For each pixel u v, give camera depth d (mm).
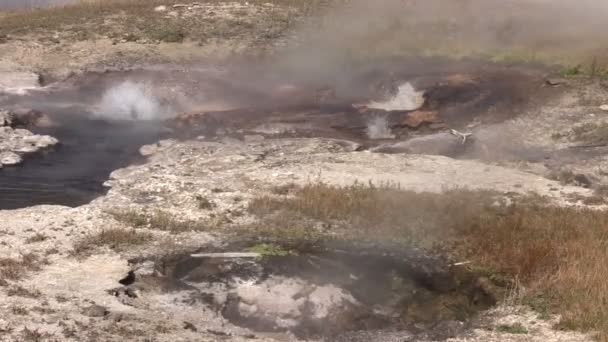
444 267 14422
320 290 13266
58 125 24484
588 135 22906
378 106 25688
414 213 16609
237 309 12586
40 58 30672
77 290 12594
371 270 14266
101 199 17484
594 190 18891
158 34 32750
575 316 11805
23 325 11094
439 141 22078
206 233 15508
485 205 17109
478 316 12367
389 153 21500
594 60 27516
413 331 12094
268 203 16859
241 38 32875
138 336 11047
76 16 35031
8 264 13336
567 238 14953
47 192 19094
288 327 12156
